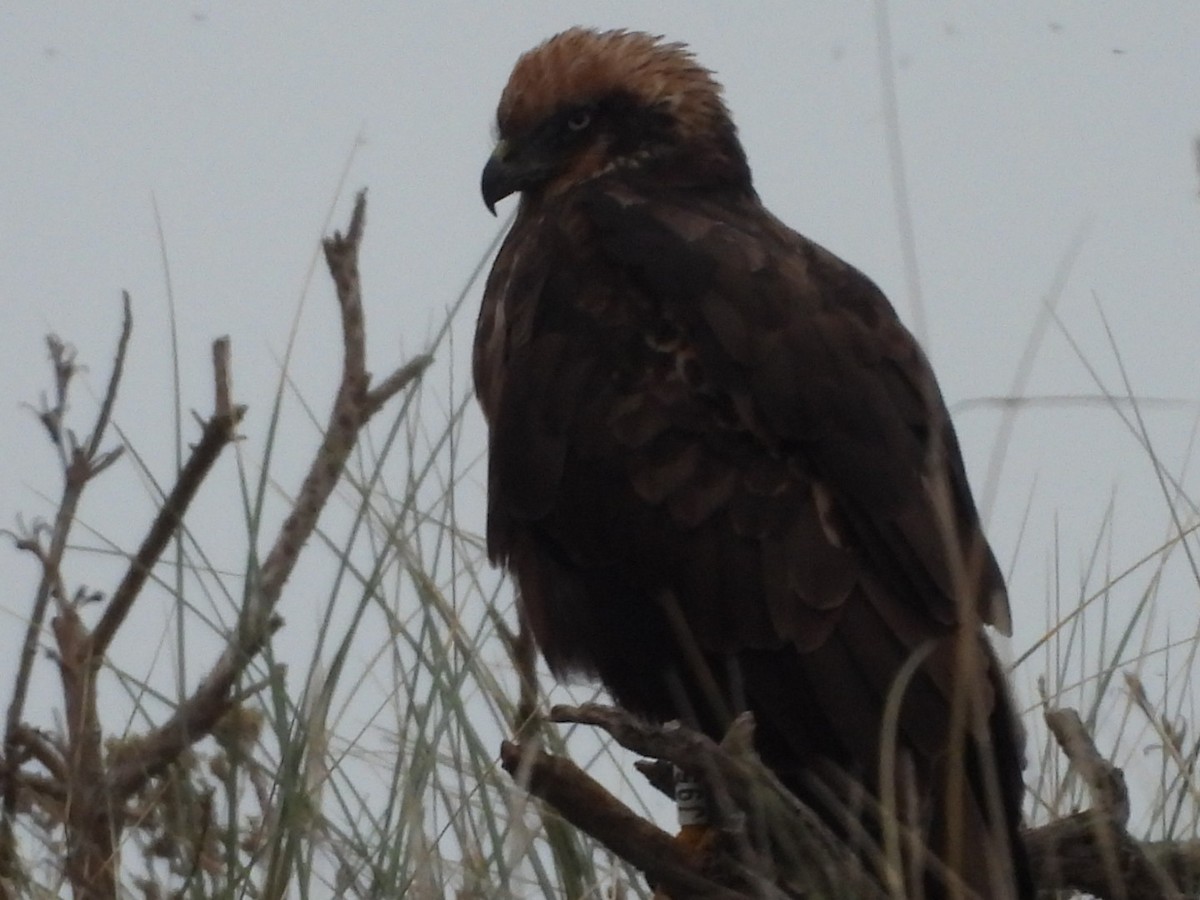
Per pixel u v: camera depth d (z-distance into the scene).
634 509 8.18
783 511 7.85
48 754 6.60
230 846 5.61
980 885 6.11
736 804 6.14
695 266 8.51
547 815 6.32
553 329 8.71
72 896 5.98
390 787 5.77
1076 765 6.49
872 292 8.67
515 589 8.78
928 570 7.49
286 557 6.26
